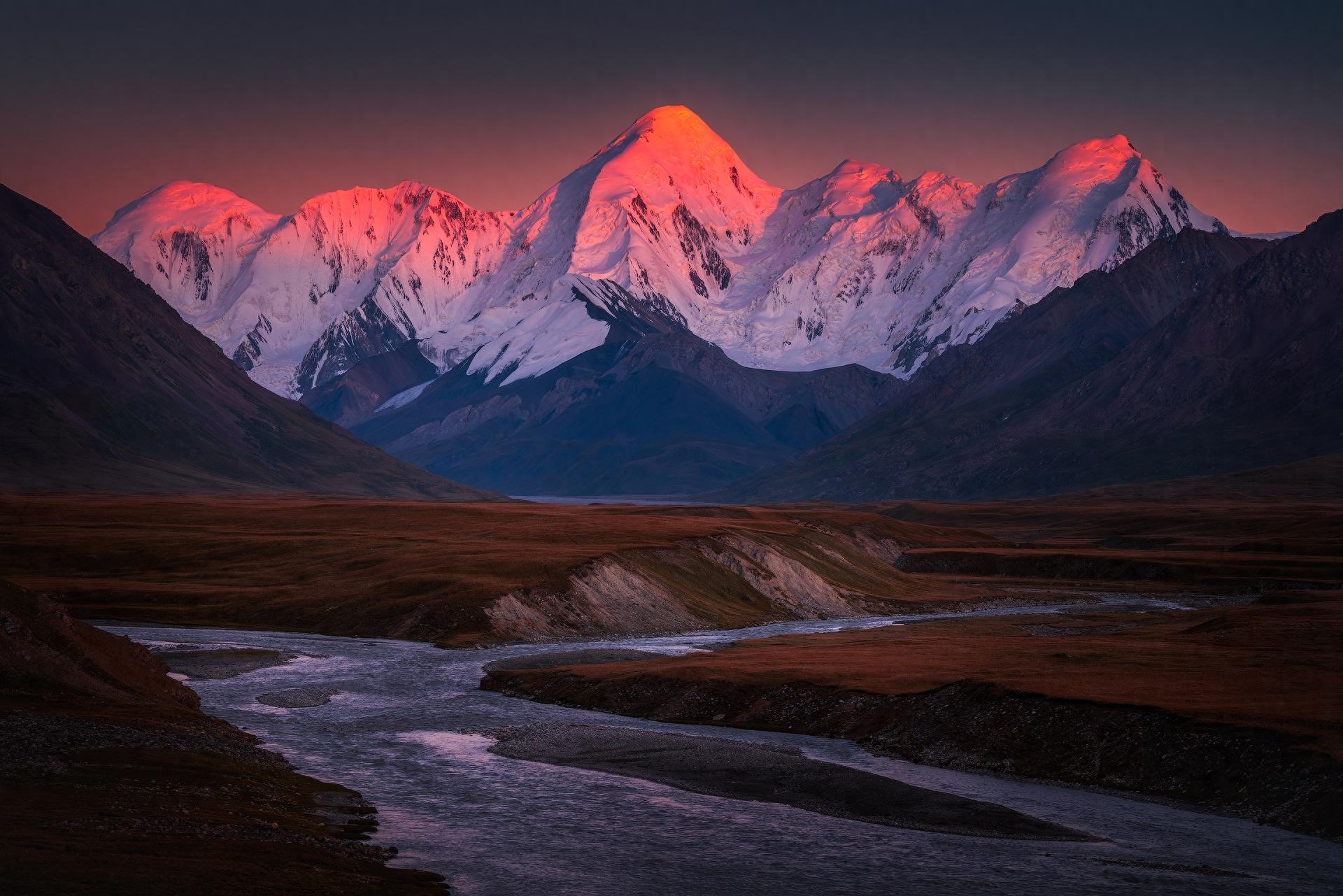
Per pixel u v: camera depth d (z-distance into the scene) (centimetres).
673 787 6134
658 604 14325
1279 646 9319
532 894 4391
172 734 6247
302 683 9231
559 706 8719
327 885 4144
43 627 7350
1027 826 5469
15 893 3644
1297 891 4562
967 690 7550
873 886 4591
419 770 6381
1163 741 6359
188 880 3941
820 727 7775
